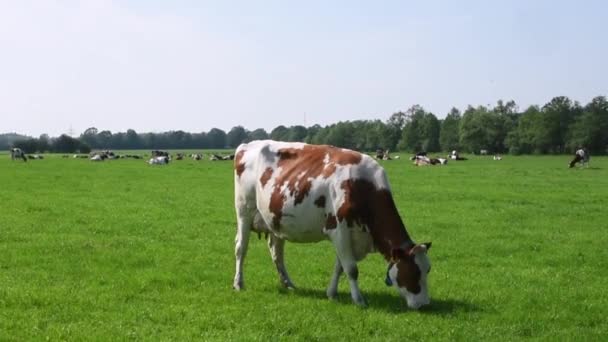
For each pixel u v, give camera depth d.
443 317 10.18
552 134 143.25
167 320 9.81
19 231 18.41
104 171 52.88
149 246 16.47
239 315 10.16
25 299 10.70
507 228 20.56
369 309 10.63
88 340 8.67
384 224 10.69
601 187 36.72
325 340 8.96
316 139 194.25
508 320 10.11
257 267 14.16
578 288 12.52
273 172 11.69
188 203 27.02
